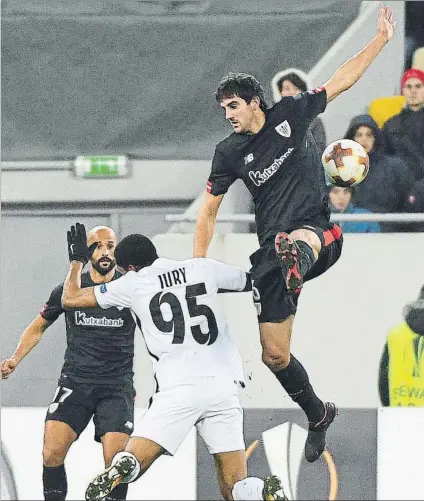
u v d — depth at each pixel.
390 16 17.50
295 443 19.33
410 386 19.38
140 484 19.25
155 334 16.59
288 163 16.97
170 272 16.80
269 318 16.94
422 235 19.48
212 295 16.72
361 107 20.72
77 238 17.72
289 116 16.92
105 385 18.53
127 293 16.84
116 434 18.28
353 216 19.44
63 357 20.44
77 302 17.30
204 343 16.53
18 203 20.98
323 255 16.66
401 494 19.08
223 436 16.39
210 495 19.19
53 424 18.34
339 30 20.81
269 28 20.91
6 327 20.58
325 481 19.17
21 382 20.36
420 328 19.39
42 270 20.86
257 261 17.08
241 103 16.77
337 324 19.55
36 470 19.27
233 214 20.50
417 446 19.16
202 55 21.00
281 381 17.47
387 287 19.52
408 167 20.30
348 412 19.38
